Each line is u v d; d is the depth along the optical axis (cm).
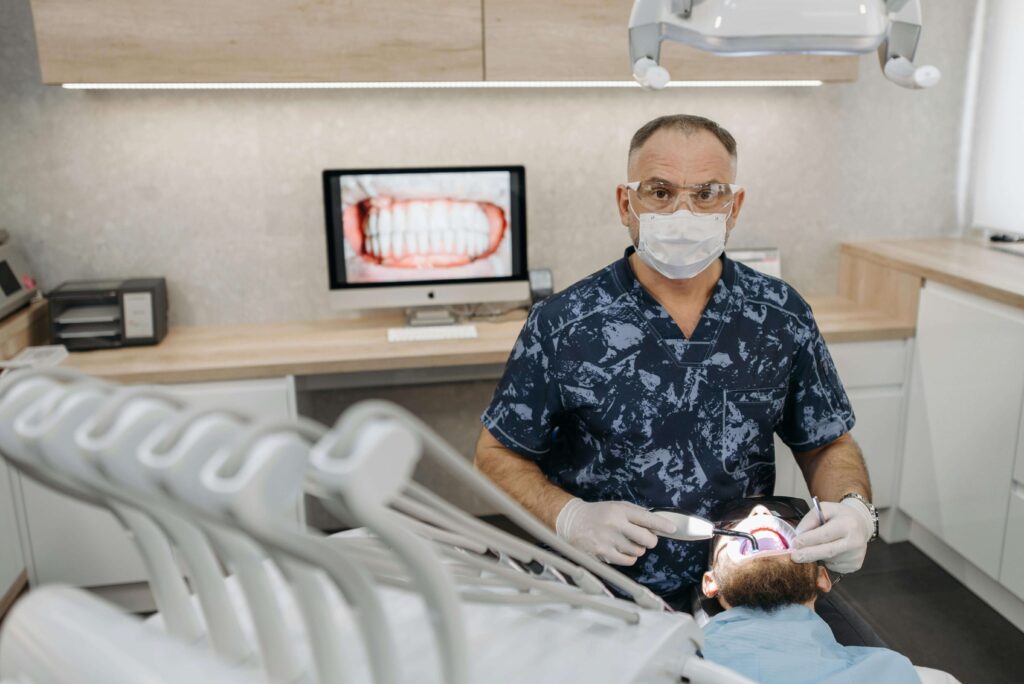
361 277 286
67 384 48
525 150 304
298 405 310
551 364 153
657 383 150
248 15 250
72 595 51
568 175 308
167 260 295
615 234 316
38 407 46
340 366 258
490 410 158
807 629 122
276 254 299
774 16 92
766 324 153
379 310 310
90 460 42
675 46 270
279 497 38
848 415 160
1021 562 247
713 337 151
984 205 323
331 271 283
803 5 91
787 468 289
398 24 256
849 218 328
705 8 95
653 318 150
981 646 250
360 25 255
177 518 48
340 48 255
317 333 288
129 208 289
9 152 279
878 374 288
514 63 264
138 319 272
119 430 42
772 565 125
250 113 287
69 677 46
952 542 276
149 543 52
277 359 260
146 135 284
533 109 301
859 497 140
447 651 41
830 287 334
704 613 136
